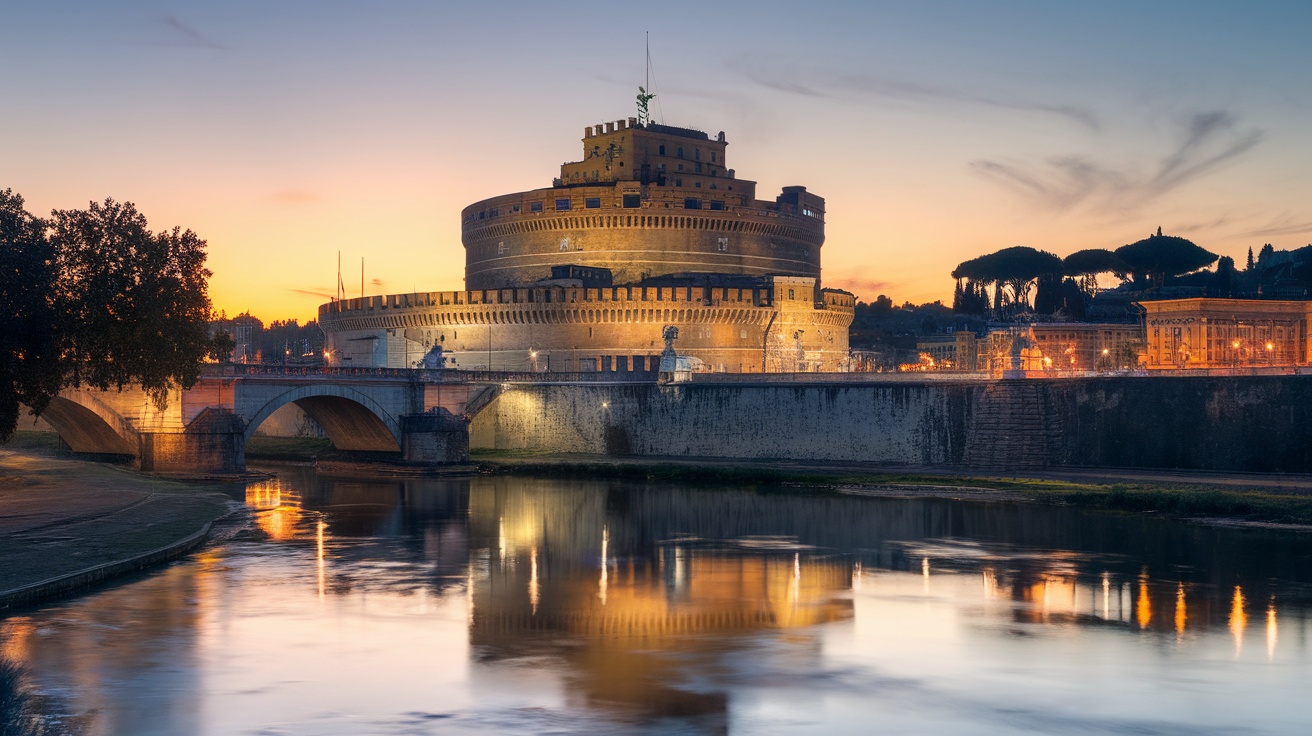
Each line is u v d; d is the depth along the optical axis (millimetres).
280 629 48500
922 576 62406
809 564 66438
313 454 158875
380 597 55812
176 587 56500
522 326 190125
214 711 37531
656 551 71375
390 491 110875
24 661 42844
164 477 110438
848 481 111500
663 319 182875
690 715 37562
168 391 111750
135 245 90750
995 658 44812
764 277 194750
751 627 50094
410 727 36219
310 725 36312
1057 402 120000
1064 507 92938
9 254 81812
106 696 38875
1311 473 105438
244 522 81750
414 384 143000
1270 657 45000
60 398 109188
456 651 45375
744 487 113438
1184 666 43656
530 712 37781
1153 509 89812
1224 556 68375
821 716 37594
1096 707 38594
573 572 63688
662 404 146875
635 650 45844
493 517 88750
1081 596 56719
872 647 46500
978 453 121188
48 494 84188
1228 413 110562
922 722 37062
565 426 155750
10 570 54875
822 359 195375
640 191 197875
